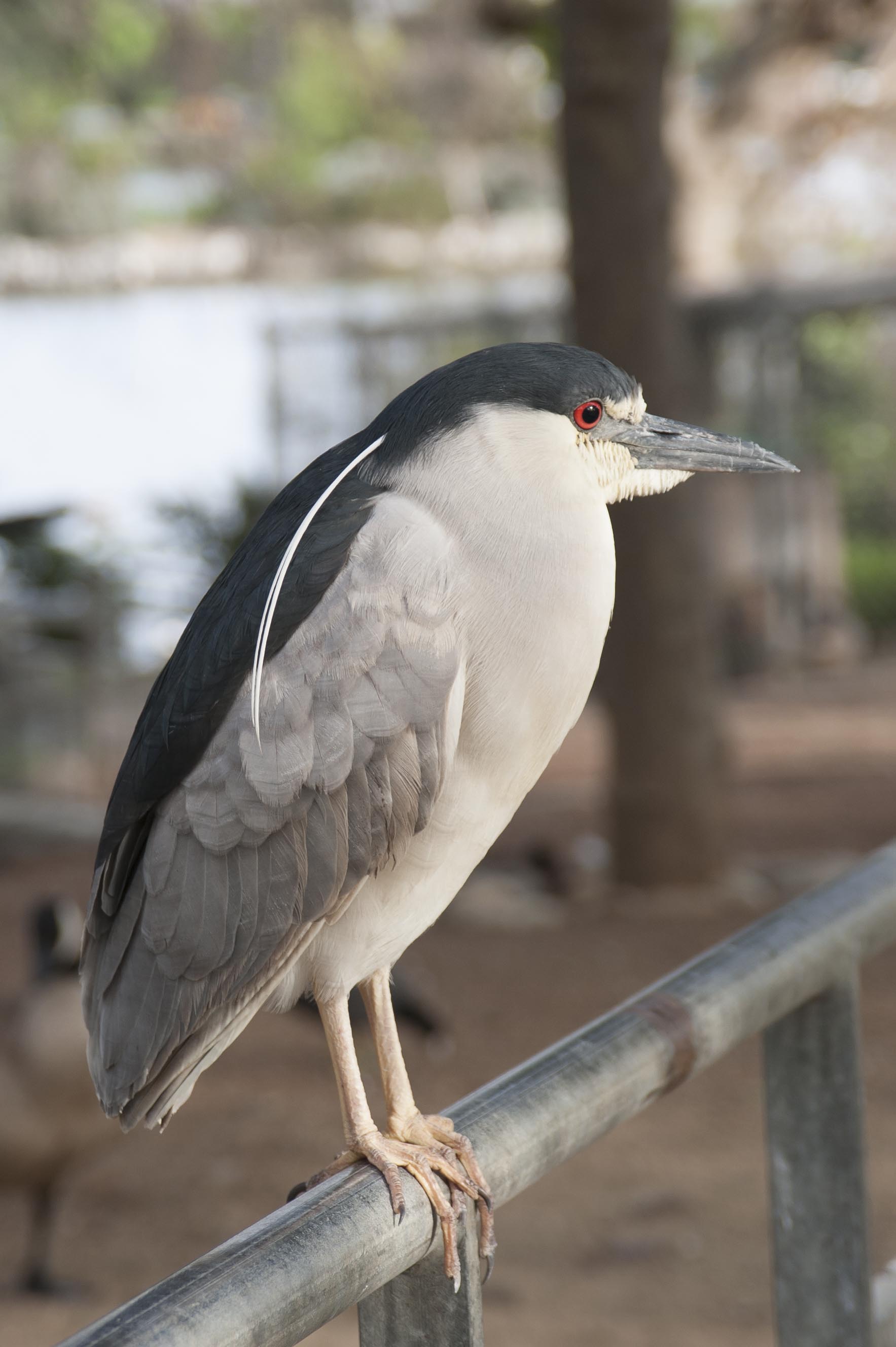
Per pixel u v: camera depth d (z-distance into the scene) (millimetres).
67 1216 7578
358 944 3053
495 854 14086
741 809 16094
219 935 2922
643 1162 7852
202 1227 7383
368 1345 2314
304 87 27906
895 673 25531
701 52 26938
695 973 2740
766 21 23109
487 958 11289
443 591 2848
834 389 32031
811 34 22312
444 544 2873
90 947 3158
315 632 2855
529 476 2932
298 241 33562
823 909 3014
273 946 2914
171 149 29469
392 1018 3176
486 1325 6211
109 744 19438
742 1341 6062
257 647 2850
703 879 12719
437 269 32906
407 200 31594
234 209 34219
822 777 17594
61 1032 6594
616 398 3078
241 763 2873
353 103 28609
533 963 11117
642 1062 2527
